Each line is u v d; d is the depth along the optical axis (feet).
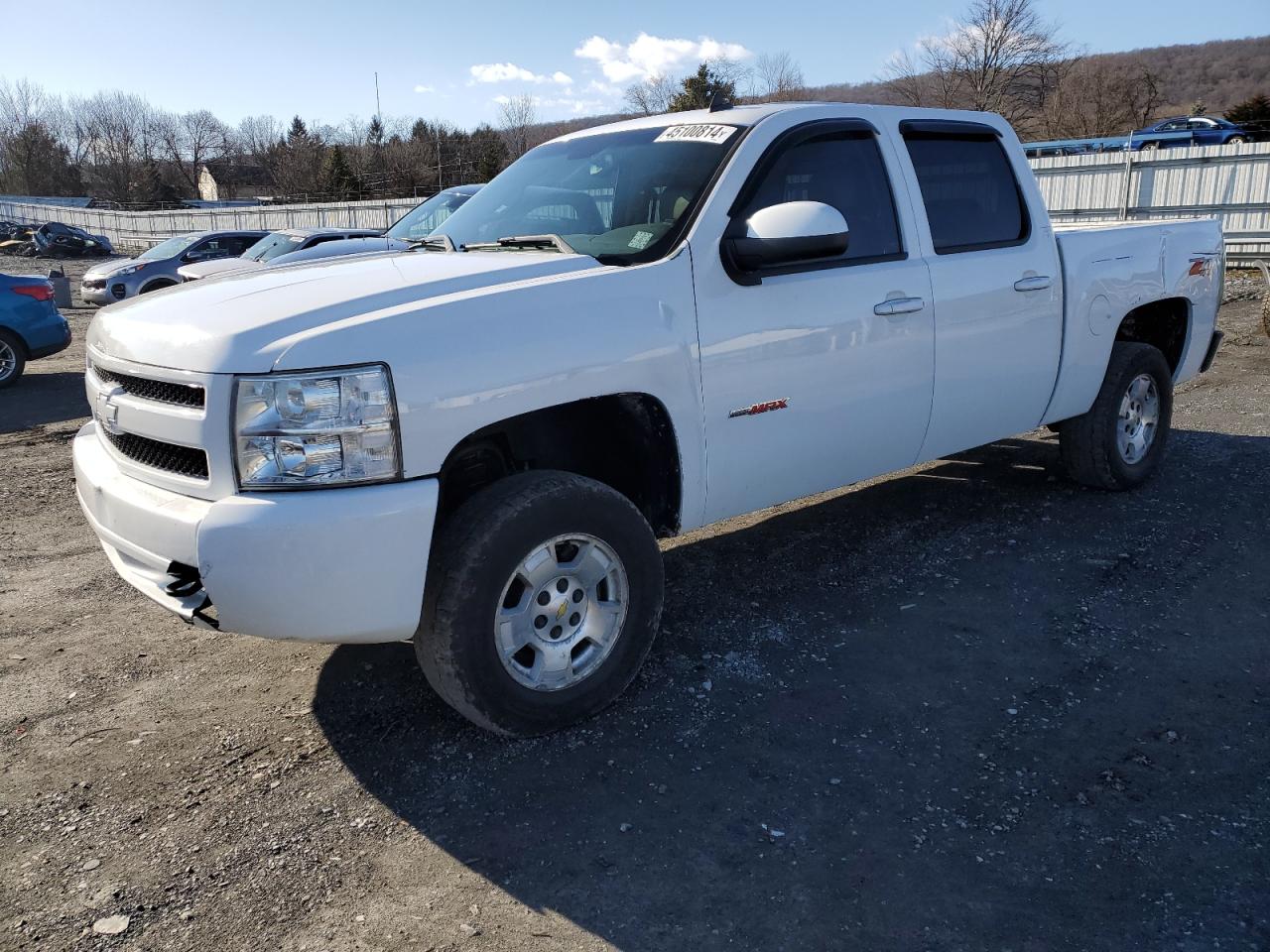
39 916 7.79
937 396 13.69
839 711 10.58
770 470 11.96
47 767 9.97
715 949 7.26
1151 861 8.08
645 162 12.29
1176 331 18.84
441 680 9.51
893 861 8.18
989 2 129.90
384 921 7.64
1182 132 90.79
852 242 12.68
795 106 12.61
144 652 12.68
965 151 14.52
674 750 9.91
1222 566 14.15
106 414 10.07
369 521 8.47
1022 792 9.05
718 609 13.28
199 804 9.26
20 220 186.91
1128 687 10.89
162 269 60.34
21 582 15.29
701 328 10.86
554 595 10.03
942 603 13.26
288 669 12.06
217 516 8.32
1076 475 17.52
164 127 302.86
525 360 9.39
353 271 10.75
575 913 7.67
